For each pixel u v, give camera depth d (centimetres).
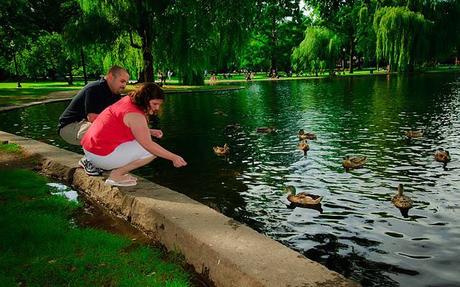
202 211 457
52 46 5584
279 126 1534
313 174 850
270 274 314
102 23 2834
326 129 1433
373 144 1145
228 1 2148
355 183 780
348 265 462
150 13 2762
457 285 412
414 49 4406
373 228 569
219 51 2786
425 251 493
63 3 4103
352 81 4500
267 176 841
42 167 742
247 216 623
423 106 2006
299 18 1822
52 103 2639
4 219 466
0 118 1894
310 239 537
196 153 1077
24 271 350
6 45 4275
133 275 346
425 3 4659
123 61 3462
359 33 6119
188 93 3391
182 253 405
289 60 7450
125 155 531
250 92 3369
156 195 514
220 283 346
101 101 613
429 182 775
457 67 7588
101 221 507
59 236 427
